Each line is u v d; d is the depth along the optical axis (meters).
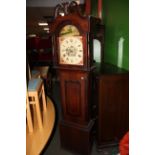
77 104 1.98
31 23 5.38
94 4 3.31
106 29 2.68
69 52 1.79
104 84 1.98
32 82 2.03
